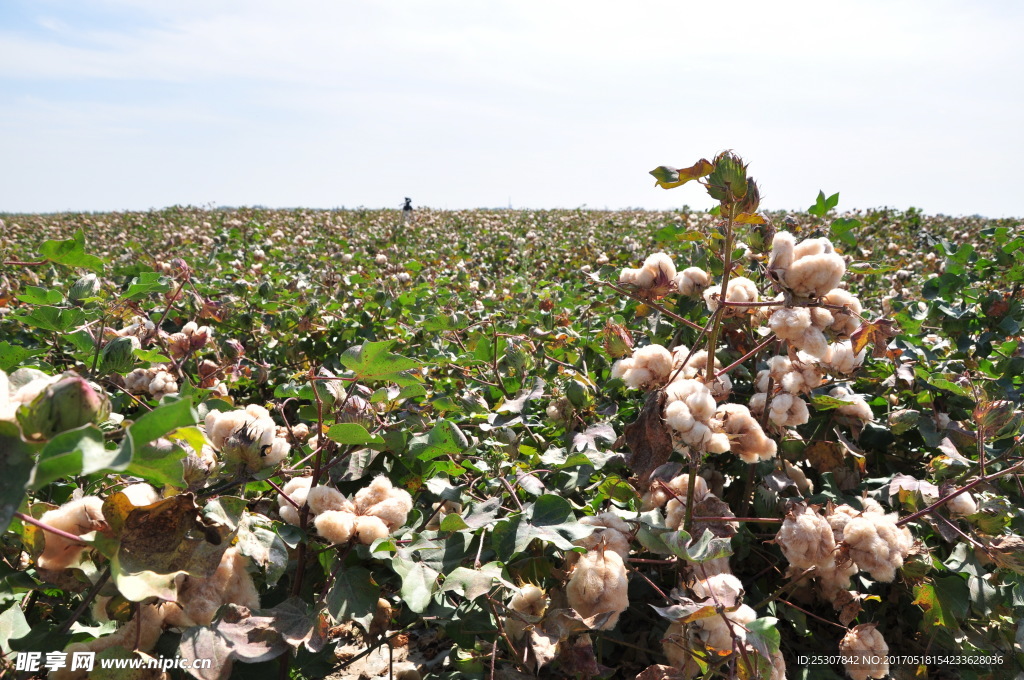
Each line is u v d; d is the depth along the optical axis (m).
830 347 1.88
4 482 0.92
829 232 2.99
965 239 8.86
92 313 2.74
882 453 2.69
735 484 2.38
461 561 1.76
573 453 2.12
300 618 1.46
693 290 1.97
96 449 0.93
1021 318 3.49
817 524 1.62
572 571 1.67
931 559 1.84
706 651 1.46
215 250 7.05
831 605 2.15
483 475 2.25
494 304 5.39
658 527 1.75
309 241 10.40
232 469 1.55
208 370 2.77
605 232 12.98
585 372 3.19
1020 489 2.08
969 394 2.52
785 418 1.96
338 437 1.69
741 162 1.52
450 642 2.28
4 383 1.06
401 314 4.73
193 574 1.28
